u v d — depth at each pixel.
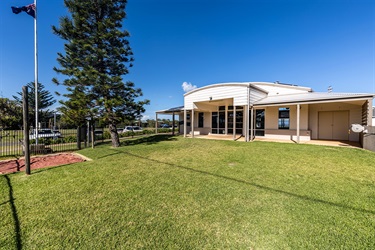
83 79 8.65
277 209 2.75
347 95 8.40
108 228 2.35
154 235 2.19
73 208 2.91
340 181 3.90
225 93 11.84
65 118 9.11
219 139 12.41
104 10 9.75
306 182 3.87
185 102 14.47
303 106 11.45
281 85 13.61
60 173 4.96
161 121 41.16
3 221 2.56
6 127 21.98
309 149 7.84
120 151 8.34
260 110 13.30
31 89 30.64
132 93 10.03
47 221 2.54
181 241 2.07
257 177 4.25
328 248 1.90
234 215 2.61
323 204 2.86
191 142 11.24
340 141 10.73
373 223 2.33
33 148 8.27
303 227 2.28
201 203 3.00
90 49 9.02
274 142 10.38
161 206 2.92
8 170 5.43
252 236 2.14
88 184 4.03
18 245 2.05
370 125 7.72
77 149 9.61
